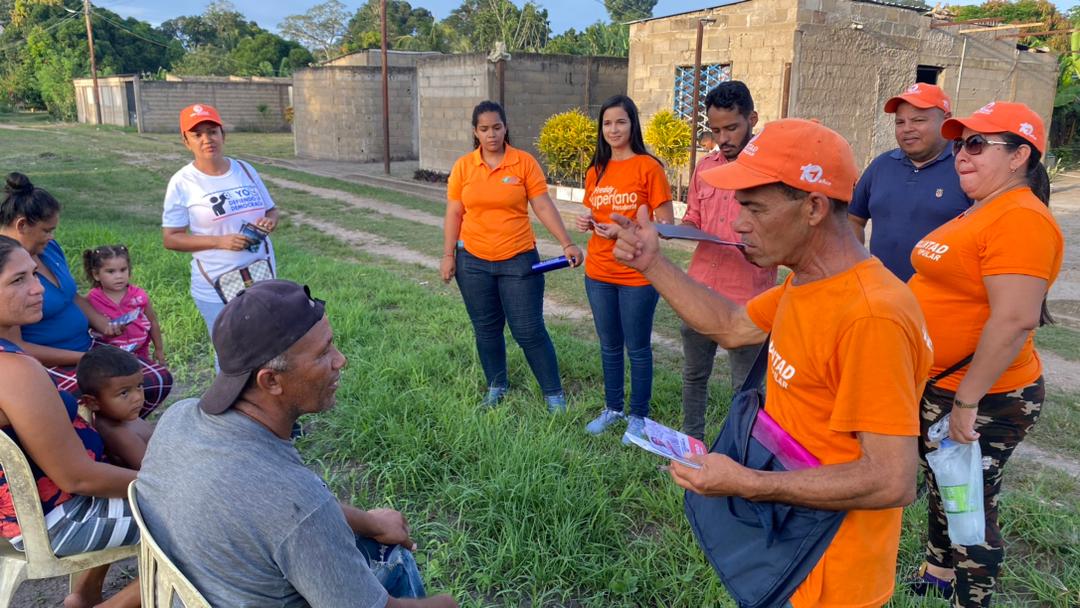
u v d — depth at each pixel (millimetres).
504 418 4691
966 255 2775
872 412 1810
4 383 2357
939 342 2912
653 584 3256
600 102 20688
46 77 50719
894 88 16750
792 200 1900
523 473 3896
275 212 4688
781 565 2018
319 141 27391
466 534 3566
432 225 13891
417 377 5320
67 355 3570
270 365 1785
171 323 6648
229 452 1751
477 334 5141
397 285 8602
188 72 63500
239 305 1813
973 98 18969
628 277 4488
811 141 1873
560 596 3295
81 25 59812
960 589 3008
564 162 16812
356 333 6469
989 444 2951
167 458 1793
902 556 3562
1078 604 3203
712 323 2408
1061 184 20281
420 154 21594
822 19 15086
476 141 4844
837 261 1930
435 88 20625
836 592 1975
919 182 3643
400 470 4105
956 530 2811
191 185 4328
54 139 31859
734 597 2125
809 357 1938
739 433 2184
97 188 17516
